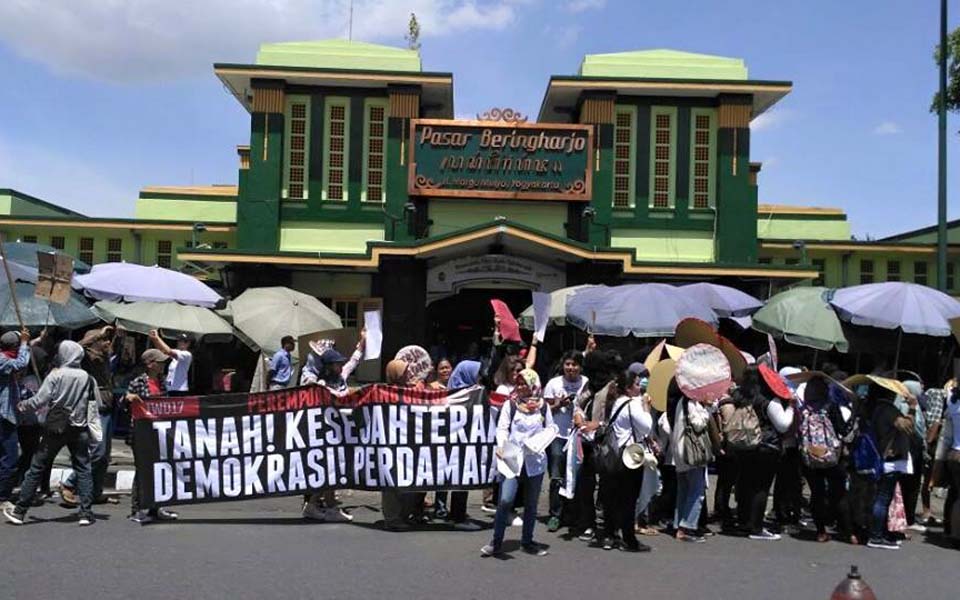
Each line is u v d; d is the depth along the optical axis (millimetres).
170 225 25703
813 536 9234
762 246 26109
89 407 8672
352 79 21734
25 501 8492
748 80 21719
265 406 8961
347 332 12930
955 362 9398
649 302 12852
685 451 8523
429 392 9039
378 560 7516
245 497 8852
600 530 8906
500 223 18812
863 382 9406
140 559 7297
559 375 9945
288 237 21906
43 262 9703
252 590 6480
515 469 7750
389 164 21859
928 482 10289
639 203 22094
